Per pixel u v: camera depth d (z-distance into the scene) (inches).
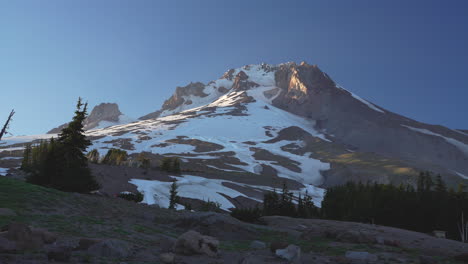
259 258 475.2
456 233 2193.7
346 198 2618.1
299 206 2632.9
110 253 394.3
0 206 714.8
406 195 2440.9
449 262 556.7
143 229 725.9
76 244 446.6
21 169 2923.2
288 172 7824.8
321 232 961.5
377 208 2349.9
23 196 846.5
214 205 3107.8
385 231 1145.4
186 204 2920.8
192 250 472.4
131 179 3385.8
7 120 1475.1
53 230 540.4
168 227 856.9
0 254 328.8
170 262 396.5
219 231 855.1
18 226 388.8
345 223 1337.4
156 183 3437.5
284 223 1338.6
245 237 847.1
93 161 4168.3
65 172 1476.4
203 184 4121.6
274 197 2578.7
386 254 628.4
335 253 623.8
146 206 1266.0
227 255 497.0
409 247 808.9
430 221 2279.8
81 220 708.0
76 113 1640.0
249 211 1389.0
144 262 378.0
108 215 898.7
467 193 2464.3
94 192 1520.7
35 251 362.9
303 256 530.3
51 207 824.3
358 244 804.0
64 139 1601.9
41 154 2475.4
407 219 2305.6
